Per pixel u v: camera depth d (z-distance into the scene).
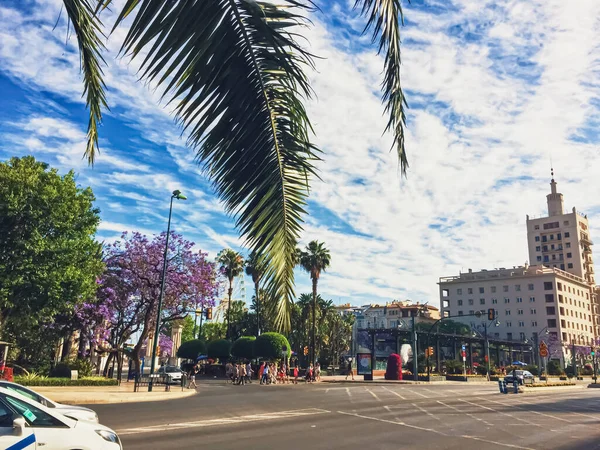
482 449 9.95
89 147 4.08
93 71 3.83
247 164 2.59
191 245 30.09
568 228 104.62
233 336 64.50
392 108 2.65
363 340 64.25
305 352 53.47
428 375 43.88
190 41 2.21
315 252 44.97
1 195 20.17
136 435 10.59
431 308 104.44
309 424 13.21
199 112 2.39
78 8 3.48
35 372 27.03
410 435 11.55
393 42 2.55
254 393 25.75
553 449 10.18
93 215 24.45
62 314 28.38
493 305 91.56
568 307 88.25
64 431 5.10
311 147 2.69
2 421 4.86
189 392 24.56
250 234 2.64
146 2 2.11
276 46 2.29
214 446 9.44
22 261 20.23
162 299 27.50
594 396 29.89
